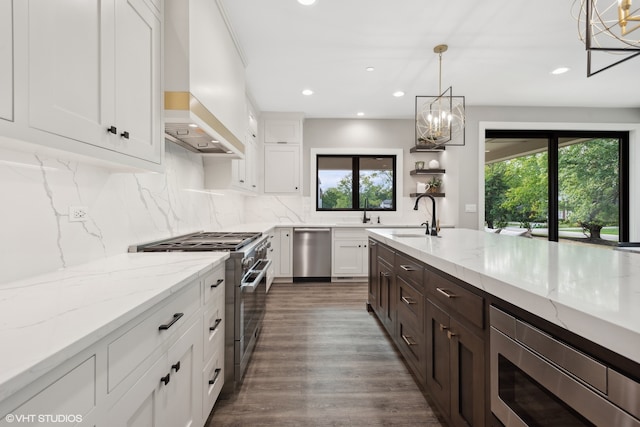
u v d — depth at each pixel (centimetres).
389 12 237
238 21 245
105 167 157
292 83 367
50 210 125
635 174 456
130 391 84
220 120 219
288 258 466
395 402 177
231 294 183
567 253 155
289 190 483
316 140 510
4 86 76
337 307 349
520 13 239
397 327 226
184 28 165
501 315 103
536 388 88
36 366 52
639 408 59
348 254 470
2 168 105
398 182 516
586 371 71
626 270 112
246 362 206
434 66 326
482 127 449
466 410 129
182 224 257
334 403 176
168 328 104
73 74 99
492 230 469
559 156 470
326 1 223
